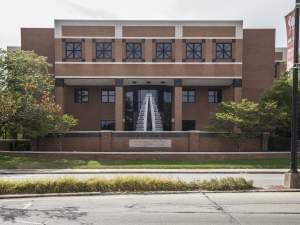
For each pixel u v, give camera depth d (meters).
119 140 34.59
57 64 39.72
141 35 40.28
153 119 41.78
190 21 40.31
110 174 23.91
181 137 34.72
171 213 10.21
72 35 40.03
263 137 34.81
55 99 39.62
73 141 34.56
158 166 27.86
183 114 45.16
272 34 43.53
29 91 31.28
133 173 24.62
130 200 12.18
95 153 30.98
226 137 34.38
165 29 40.34
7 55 31.72
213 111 45.12
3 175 23.02
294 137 14.53
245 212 10.30
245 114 32.78
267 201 11.89
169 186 14.00
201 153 31.38
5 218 9.69
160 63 40.12
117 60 40.00
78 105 44.94
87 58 39.94
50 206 11.23
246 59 43.38
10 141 36.59
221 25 40.44
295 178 14.41
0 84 30.95
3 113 28.80
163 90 45.28
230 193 13.46
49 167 27.44
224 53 40.62
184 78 40.25
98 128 45.06
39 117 30.92
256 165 28.66
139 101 45.12
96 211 10.50
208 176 22.55
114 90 45.41
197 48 40.62
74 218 9.66
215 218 9.62
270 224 9.02
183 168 27.23
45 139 34.56
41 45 42.16
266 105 33.06
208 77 40.19
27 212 10.39
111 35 40.22
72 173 24.47
